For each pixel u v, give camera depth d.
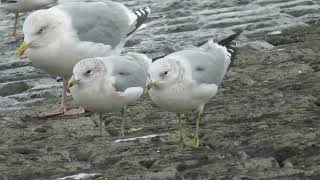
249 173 10.64
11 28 24.58
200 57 12.63
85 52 15.46
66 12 15.38
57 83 18.39
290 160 11.12
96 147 12.54
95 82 12.76
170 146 12.36
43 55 15.16
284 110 13.83
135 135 13.23
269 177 10.45
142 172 11.07
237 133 12.68
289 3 25.27
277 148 11.62
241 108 14.27
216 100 15.02
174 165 11.34
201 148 12.22
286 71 16.77
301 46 19.03
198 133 12.98
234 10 24.70
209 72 12.57
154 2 25.86
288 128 12.60
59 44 15.12
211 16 23.98
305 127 12.58
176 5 25.20
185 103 12.30
